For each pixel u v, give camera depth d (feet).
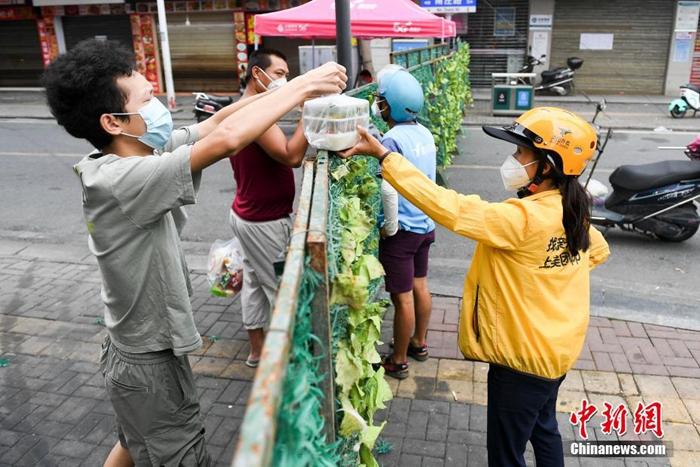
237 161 10.99
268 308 12.37
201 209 24.86
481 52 58.39
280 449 3.20
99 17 60.03
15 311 15.65
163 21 47.70
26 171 30.94
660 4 53.88
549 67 57.57
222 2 56.80
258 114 6.19
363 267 6.81
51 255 19.80
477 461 10.08
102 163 6.44
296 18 22.79
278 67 11.46
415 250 11.46
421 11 24.22
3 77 64.34
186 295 7.01
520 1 56.08
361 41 40.27
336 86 6.97
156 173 6.10
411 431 10.79
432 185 7.22
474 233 7.20
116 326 7.00
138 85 6.59
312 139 6.88
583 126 7.37
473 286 8.02
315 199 5.38
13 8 60.39
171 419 7.36
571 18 55.83
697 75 54.85
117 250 6.57
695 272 18.10
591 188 20.75
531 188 7.66
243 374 12.70
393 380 12.27
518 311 7.52
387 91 11.18
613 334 13.91
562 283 7.58
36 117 47.44
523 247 7.32
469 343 8.02
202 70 59.77
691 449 10.25
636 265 18.63
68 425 11.19
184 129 8.41
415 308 12.52
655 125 40.96
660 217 19.89
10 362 13.25
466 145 35.63
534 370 7.57
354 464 6.82
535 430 8.63
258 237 11.28
